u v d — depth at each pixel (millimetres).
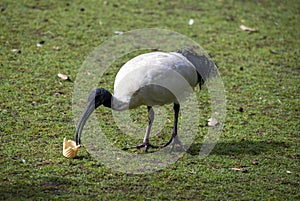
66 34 16609
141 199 8805
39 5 18828
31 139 10688
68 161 9945
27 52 15109
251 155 10680
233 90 13867
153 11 19219
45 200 8555
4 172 9359
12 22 17094
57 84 13422
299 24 19266
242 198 9078
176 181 9539
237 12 19891
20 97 12516
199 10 19734
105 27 17406
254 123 12133
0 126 11078
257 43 17250
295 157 10711
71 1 19594
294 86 14344
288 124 12164
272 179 9828
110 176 9555
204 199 8977
